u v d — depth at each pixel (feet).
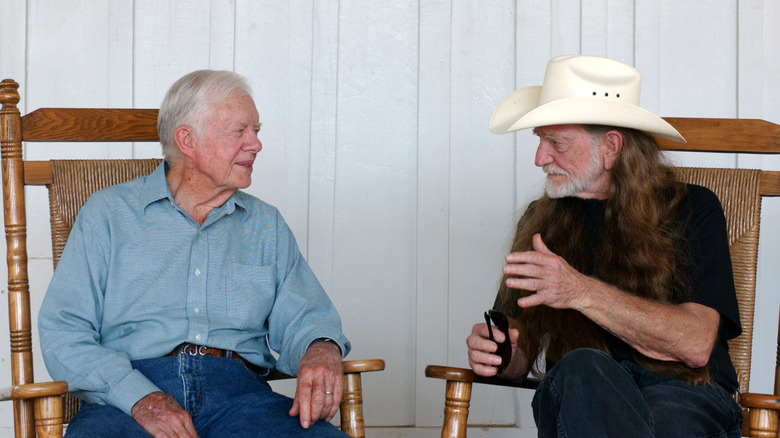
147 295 6.38
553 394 5.45
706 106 10.03
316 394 5.86
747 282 6.98
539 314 6.58
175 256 6.46
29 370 6.59
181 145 6.48
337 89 9.86
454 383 6.28
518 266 5.58
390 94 9.88
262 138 9.78
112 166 7.09
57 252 6.88
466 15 9.89
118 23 9.70
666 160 6.72
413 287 9.89
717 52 10.04
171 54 9.75
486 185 9.88
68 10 9.64
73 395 6.24
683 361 5.87
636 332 5.73
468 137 9.87
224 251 6.60
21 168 6.77
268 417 6.04
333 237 9.86
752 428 5.62
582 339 6.35
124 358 6.03
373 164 9.87
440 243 9.85
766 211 9.91
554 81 6.58
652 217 6.32
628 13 9.99
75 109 7.02
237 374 6.43
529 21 9.91
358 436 6.25
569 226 6.65
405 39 9.90
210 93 6.45
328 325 6.59
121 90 9.70
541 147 6.64
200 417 6.17
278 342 6.81
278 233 6.94
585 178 6.52
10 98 6.78
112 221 6.47
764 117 10.01
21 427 5.82
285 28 9.82
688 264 6.19
